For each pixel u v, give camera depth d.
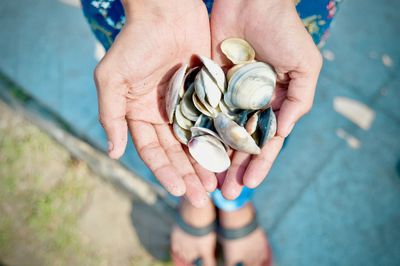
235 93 0.36
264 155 0.34
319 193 0.48
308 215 0.47
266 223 0.47
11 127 0.57
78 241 0.50
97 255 0.49
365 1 0.59
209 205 0.45
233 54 0.38
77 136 0.54
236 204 0.43
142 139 0.36
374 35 0.57
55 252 0.50
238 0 0.36
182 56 0.38
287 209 0.48
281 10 0.34
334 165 0.49
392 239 0.45
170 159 0.36
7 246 0.50
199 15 0.37
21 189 0.54
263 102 0.35
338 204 0.47
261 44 0.36
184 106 0.37
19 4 0.64
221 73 0.36
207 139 0.35
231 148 0.36
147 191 0.50
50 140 0.56
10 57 0.60
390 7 0.58
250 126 0.35
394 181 0.48
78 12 0.63
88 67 0.58
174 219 0.49
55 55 0.59
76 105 0.55
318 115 0.52
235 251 0.45
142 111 0.36
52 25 0.62
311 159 0.50
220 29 0.38
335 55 0.56
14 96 0.57
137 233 0.50
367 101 0.52
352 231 0.46
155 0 0.35
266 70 0.36
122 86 0.34
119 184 0.52
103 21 0.40
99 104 0.33
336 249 0.45
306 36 0.34
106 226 0.51
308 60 0.34
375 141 0.50
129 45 0.34
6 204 0.53
